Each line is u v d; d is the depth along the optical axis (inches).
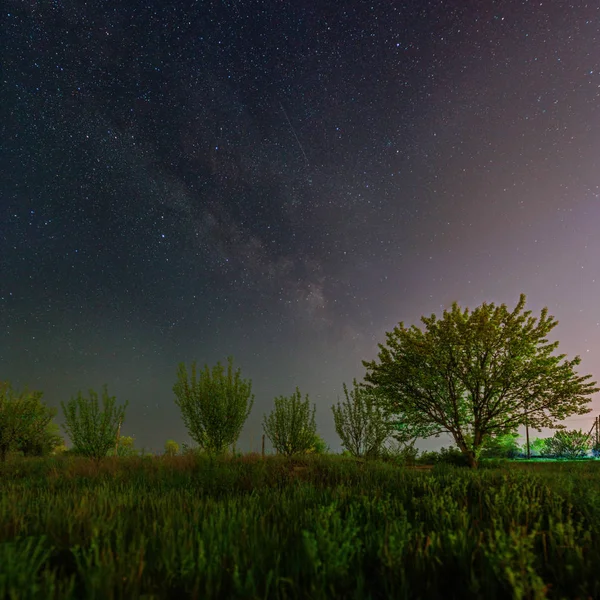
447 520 147.0
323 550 103.7
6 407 691.4
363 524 151.9
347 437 645.3
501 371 620.7
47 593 83.8
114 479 341.1
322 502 202.4
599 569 103.8
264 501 204.5
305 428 684.1
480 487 245.4
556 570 107.7
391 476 335.0
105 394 591.5
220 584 92.4
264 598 85.3
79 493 258.5
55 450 1027.3
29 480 357.7
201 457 506.9
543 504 202.1
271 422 689.0
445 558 113.3
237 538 123.2
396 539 111.2
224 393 614.2
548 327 613.9
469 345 624.7
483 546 108.0
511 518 153.8
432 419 644.1
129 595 87.3
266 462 473.4
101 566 91.7
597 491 211.9
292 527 144.6
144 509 184.5
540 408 608.1
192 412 605.6
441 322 642.2
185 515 155.6
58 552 125.6
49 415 783.1
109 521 150.7
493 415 621.3
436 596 93.4
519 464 660.7
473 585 92.1
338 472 377.4
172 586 94.5
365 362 700.0
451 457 739.4
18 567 87.6
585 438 910.4
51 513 167.2
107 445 576.7
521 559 89.5
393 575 98.0
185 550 107.7
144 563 102.5
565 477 302.7
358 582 87.6
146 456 590.9
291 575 97.7
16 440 714.2
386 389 665.6
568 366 601.9
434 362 637.9
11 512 170.9
